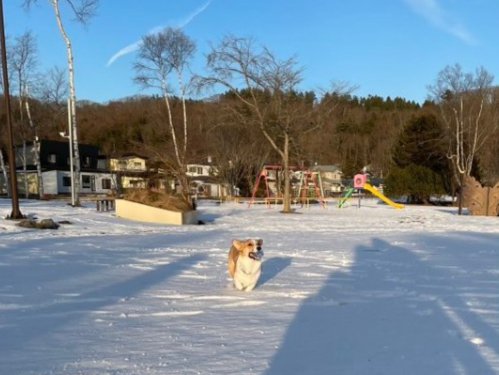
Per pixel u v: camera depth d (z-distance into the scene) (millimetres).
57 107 40469
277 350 4316
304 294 6930
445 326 5113
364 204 45438
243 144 50656
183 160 37750
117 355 4176
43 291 6887
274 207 35969
